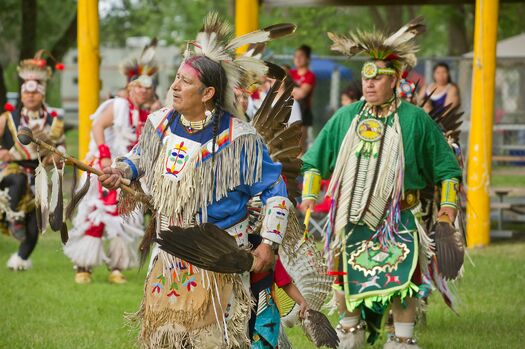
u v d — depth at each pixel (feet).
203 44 20.85
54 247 53.72
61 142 45.47
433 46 178.09
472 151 52.70
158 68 41.88
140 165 21.45
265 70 21.12
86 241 41.55
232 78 20.85
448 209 28.30
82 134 53.62
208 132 20.71
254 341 21.38
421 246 28.58
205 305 20.44
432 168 28.81
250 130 20.80
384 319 29.68
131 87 40.68
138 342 21.48
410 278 27.91
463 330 33.58
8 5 103.96
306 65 60.39
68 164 20.75
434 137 28.63
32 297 38.75
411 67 31.78
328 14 131.23
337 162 29.14
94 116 40.73
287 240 21.90
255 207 21.98
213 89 20.59
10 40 123.44
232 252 19.70
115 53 152.25
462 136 65.21
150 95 40.75
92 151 41.47
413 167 28.55
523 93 81.05
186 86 20.44
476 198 53.11
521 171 67.77
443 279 29.68
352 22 140.67
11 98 114.52
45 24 113.80
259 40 21.31
